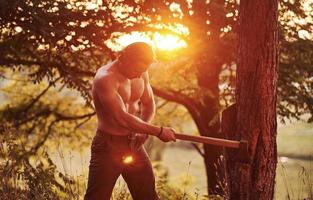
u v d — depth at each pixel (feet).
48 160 19.39
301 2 25.05
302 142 62.28
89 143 37.45
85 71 28.12
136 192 15.43
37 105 36.81
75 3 22.62
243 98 15.46
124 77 14.69
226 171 15.66
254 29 15.34
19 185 18.47
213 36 25.16
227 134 15.67
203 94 29.84
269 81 15.37
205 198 19.49
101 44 23.84
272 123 15.46
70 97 37.96
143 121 14.82
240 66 15.60
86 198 14.94
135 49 14.30
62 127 37.68
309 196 18.51
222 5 23.73
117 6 23.35
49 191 18.29
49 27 21.27
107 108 14.23
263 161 15.28
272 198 15.57
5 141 18.94
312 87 28.04
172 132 14.57
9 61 26.30
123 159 14.78
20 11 21.02
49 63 26.07
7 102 37.81
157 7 23.45
